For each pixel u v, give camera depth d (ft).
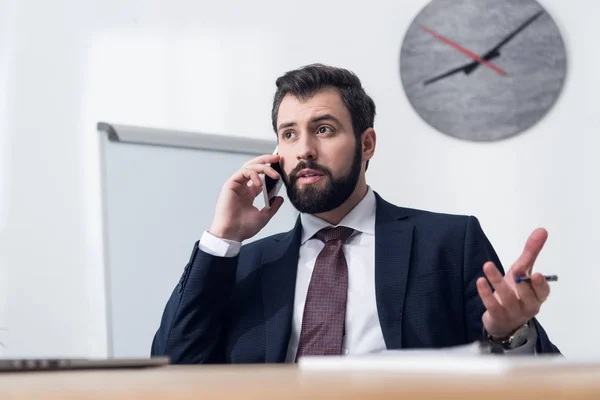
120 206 8.18
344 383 1.69
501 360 2.02
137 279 8.09
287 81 5.72
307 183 5.53
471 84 9.62
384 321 5.15
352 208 5.71
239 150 8.77
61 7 10.08
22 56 10.03
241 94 9.91
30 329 9.61
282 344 5.25
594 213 9.37
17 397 1.72
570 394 1.35
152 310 8.09
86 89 9.96
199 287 5.39
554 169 9.48
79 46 10.03
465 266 5.36
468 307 5.29
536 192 9.48
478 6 9.70
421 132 9.68
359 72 9.82
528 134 9.54
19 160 9.87
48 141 9.91
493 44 9.63
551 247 9.41
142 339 8.00
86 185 9.81
